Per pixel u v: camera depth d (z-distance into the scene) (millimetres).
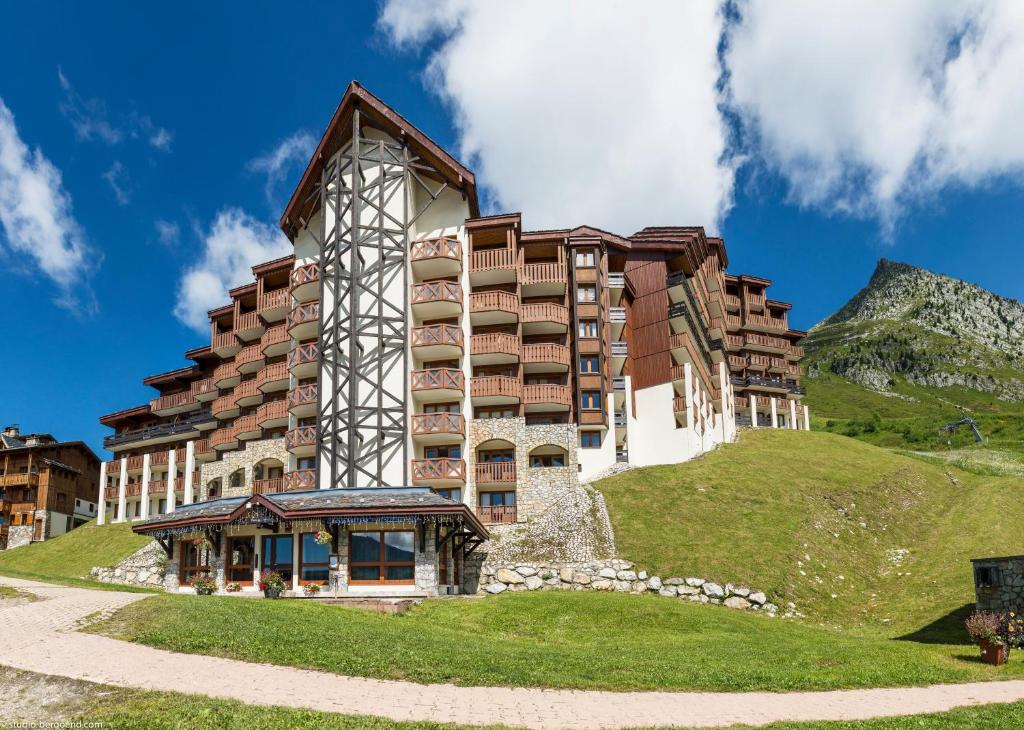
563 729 12938
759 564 36875
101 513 69375
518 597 32500
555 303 52938
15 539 74750
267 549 33125
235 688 14344
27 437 81562
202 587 32438
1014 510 45531
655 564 37156
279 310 56875
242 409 60594
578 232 54312
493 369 50656
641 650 22547
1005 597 25844
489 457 48031
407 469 44562
